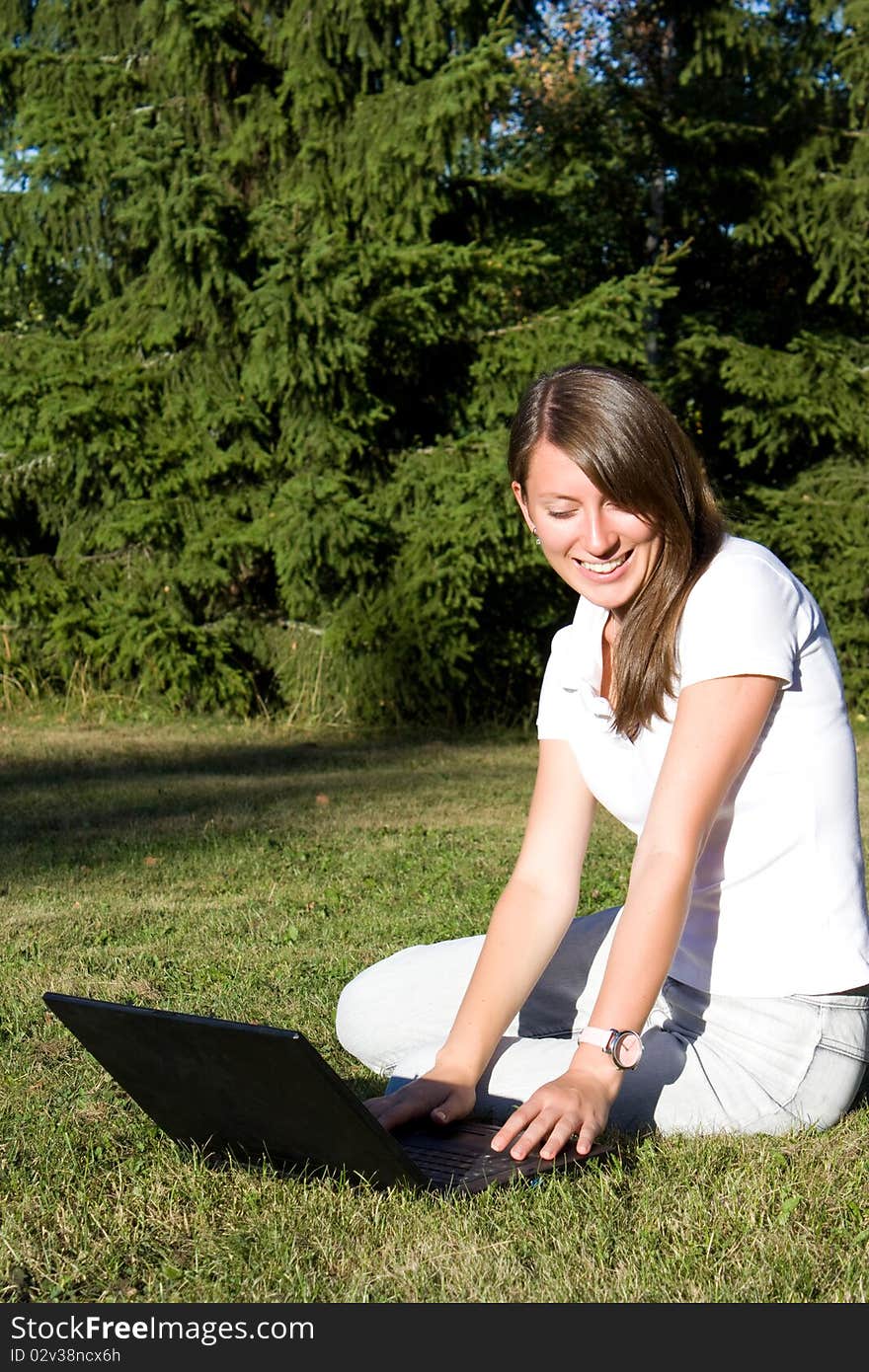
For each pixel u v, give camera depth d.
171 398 9.94
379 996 2.48
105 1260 1.82
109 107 10.31
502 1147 1.91
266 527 9.59
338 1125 1.83
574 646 2.21
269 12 10.07
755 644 1.93
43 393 9.65
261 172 10.45
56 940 3.82
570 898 2.25
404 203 10.09
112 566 10.24
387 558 9.99
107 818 5.97
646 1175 2.04
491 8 10.28
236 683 10.02
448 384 10.74
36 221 10.48
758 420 11.87
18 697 10.16
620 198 13.27
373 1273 1.76
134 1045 1.94
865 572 11.57
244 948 3.72
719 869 2.11
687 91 12.74
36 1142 2.25
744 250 13.28
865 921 2.12
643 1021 1.95
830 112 12.35
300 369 9.41
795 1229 1.88
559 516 1.95
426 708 10.41
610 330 10.31
